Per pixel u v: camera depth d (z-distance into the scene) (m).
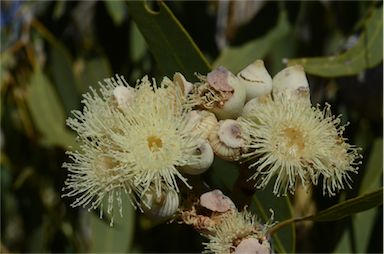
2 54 0.69
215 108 0.40
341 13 0.66
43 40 0.69
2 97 0.70
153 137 0.40
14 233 0.72
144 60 0.67
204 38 0.67
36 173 0.71
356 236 0.59
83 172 0.40
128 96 0.41
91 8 0.70
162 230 0.68
